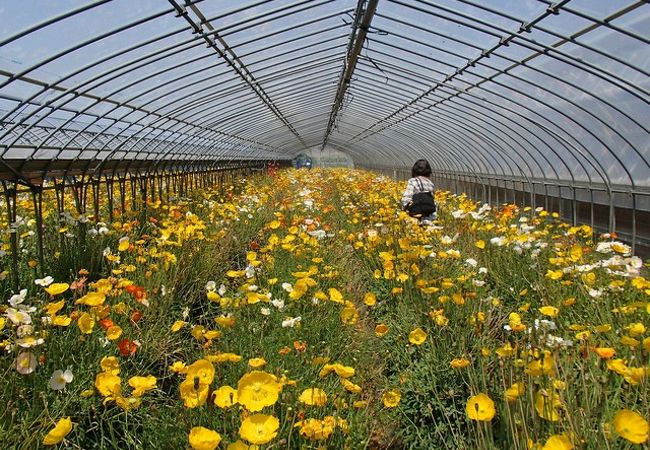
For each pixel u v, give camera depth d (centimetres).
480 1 577
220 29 614
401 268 470
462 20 675
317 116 1780
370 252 577
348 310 336
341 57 995
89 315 305
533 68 690
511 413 230
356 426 255
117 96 707
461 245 633
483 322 351
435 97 1118
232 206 739
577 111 761
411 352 352
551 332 335
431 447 299
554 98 789
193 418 252
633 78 618
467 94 961
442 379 330
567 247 577
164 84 741
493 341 354
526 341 288
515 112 865
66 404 272
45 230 600
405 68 963
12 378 271
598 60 643
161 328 378
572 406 223
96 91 662
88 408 286
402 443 312
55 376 253
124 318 349
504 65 775
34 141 833
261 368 296
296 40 813
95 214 689
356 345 379
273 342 361
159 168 1312
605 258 562
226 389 206
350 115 1706
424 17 704
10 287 441
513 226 605
